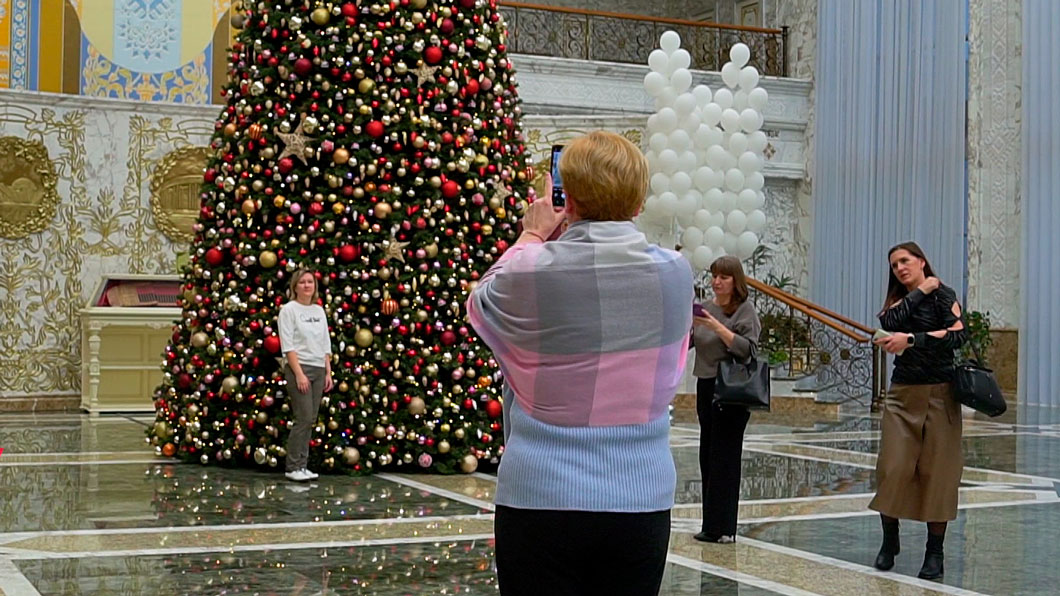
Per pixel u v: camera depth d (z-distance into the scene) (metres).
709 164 14.91
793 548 6.18
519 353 2.53
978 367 5.42
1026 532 6.75
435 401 8.73
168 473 8.59
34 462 9.12
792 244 21.95
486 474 8.80
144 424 12.60
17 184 14.02
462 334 8.87
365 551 5.80
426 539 6.13
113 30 16.03
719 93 15.49
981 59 18.02
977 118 18.03
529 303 2.50
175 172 14.67
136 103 14.49
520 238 2.69
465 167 8.81
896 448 5.54
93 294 14.27
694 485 8.56
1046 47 16.69
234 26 9.24
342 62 8.55
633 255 2.53
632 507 2.48
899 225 19.33
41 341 14.16
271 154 8.70
